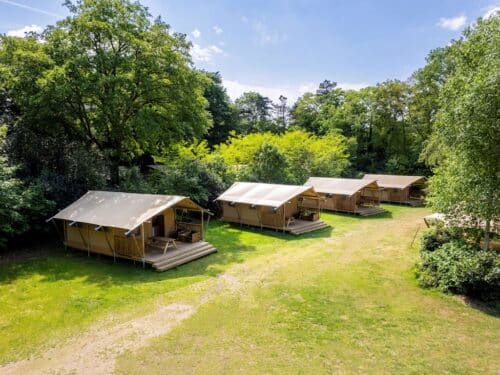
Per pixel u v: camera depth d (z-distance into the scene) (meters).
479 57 11.98
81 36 19.94
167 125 24.02
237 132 54.06
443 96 12.60
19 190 16.38
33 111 18.92
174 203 15.37
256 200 22.34
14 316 10.06
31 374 7.34
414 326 9.29
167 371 7.32
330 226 24.08
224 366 7.48
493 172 11.28
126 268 14.51
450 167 13.12
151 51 21.03
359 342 8.47
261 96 78.38
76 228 16.69
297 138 38.59
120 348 8.29
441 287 11.63
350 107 52.09
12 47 19.19
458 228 14.02
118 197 17.16
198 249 16.62
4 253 16.53
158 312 10.27
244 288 12.13
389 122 47.38
